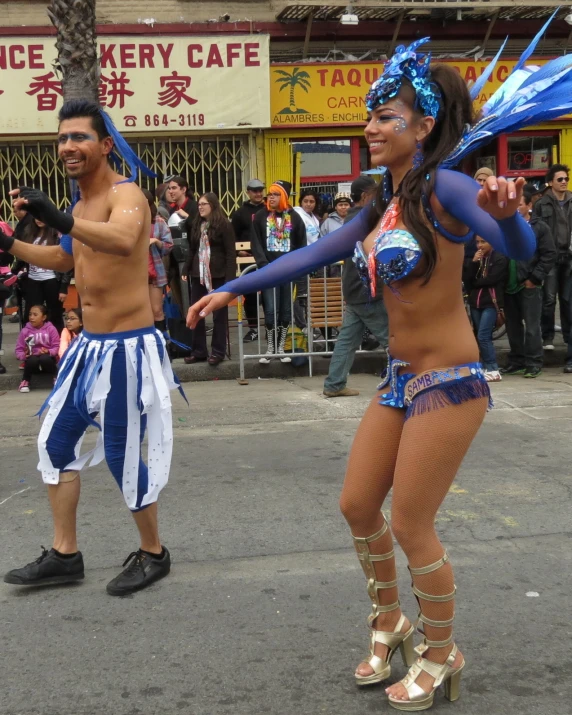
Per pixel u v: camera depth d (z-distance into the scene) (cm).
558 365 957
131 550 430
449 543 432
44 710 287
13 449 632
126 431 371
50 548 413
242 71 1243
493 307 840
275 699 291
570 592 374
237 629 344
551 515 467
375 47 1318
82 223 325
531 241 236
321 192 1323
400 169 268
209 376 888
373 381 865
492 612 355
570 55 257
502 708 284
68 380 372
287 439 636
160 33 1237
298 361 899
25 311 912
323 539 438
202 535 446
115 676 309
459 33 1316
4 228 374
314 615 355
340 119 1295
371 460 281
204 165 1298
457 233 258
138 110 1237
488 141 258
